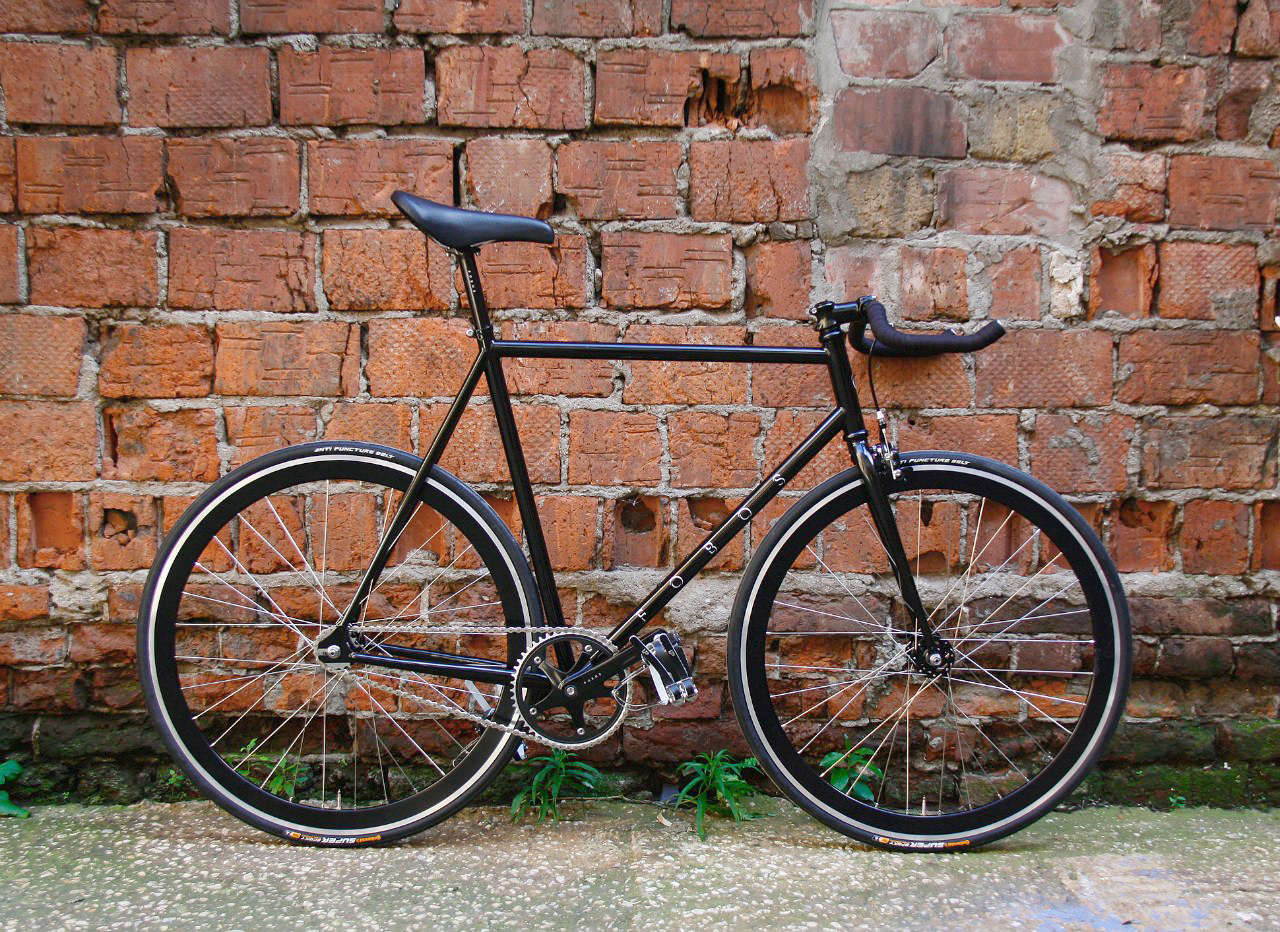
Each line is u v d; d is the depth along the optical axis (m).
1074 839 1.89
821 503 1.86
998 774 2.06
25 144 1.95
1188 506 2.05
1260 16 1.99
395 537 1.85
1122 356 2.03
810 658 2.07
